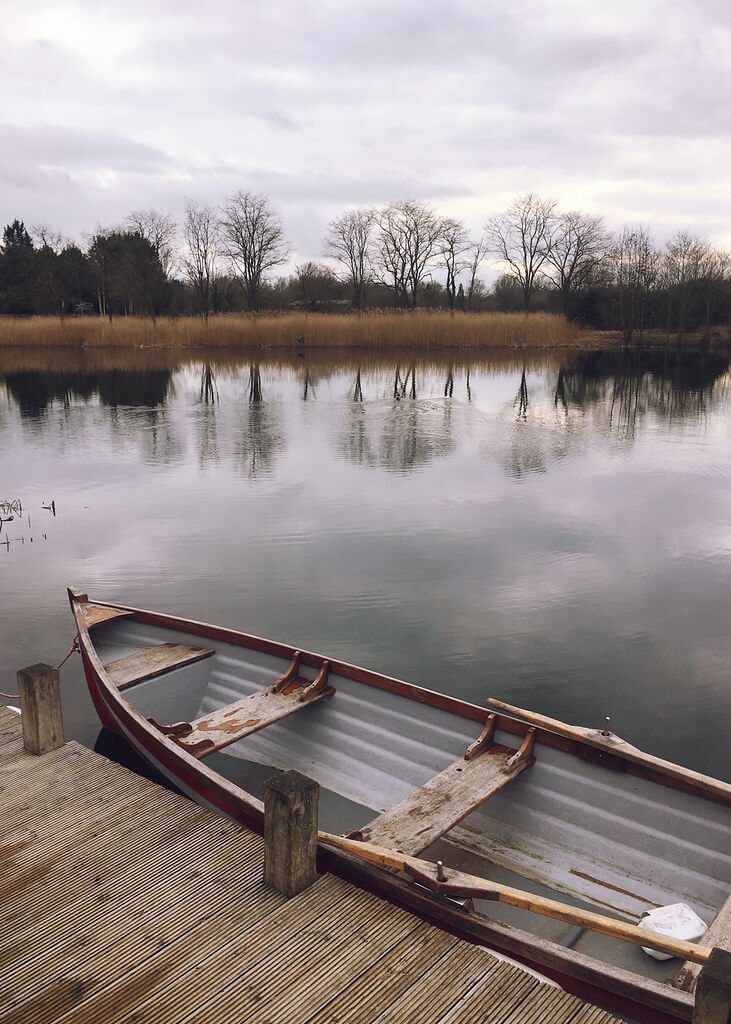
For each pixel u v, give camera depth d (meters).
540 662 7.93
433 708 5.94
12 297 71.12
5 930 3.86
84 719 7.11
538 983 3.58
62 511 13.58
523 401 27.70
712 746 6.50
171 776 5.50
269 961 3.68
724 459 17.92
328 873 4.38
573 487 15.23
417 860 4.09
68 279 70.94
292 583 10.05
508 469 16.88
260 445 19.61
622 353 48.09
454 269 70.25
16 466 17.22
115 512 13.49
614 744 5.01
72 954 3.71
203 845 4.55
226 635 7.20
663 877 4.80
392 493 14.75
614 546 11.60
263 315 51.62
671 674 7.71
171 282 67.00
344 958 3.71
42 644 8.44
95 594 9.70
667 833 4.86
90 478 16.09
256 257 63.12
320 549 11.44
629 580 10.21
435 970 3.64
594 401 27.91
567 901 4.91
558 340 49.69
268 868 4.20
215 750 5.55
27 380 33.12
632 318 55.16
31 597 9.65
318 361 41.59
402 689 6.09
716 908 4.56
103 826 4.73
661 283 58.09
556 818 5.31
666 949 3.41
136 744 5.92
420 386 31.77
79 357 43.28
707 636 8.55
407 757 6.03
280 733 6.73
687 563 10.87
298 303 66.75
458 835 5.56
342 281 71.75
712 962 3.11
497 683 7.50
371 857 4.18
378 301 73.06
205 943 3.79
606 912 4.79
